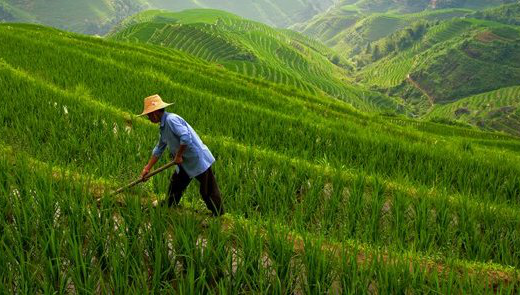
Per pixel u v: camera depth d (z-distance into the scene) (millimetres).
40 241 4711
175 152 6480
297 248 5949
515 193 10312
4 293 4109
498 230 7508
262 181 8273
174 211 6141
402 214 7375
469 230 7332
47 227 5141
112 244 4832
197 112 14852
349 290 4453
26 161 6844
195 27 187875
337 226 7445
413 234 7207
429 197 8367
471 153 15508
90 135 10031
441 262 6355
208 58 169875
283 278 4836
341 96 198375
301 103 25859
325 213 7598
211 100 16906
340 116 24984
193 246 4961
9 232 4938
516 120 181000
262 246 5172
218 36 184000
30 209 5273
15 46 23250
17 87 13250
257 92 23750
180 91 17891
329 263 4852
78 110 11680
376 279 4824
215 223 5371
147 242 5062
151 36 176625
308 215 7531
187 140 6188
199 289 4543
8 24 45781
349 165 11305
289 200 8133
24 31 33438
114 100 15383
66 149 9117
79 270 4332
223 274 4723
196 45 175875
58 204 5531
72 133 10219
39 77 17078
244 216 7211
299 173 8977
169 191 6840
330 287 4574
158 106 6098
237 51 175375
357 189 8297
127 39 168750
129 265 4652
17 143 9148
